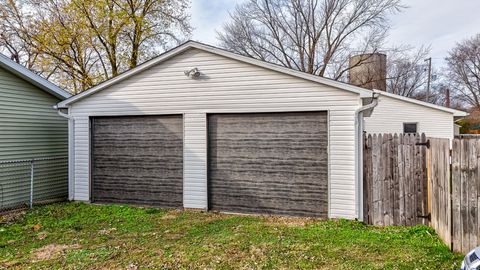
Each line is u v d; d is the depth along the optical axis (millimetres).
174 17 17766
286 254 4523
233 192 7215
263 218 6637
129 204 8031
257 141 7047
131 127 8031
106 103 8109
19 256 4605
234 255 4520
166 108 7641
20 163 8508
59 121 9789
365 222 6203
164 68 7641
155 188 7820
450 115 15016
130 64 17234
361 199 6219
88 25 16109
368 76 21484
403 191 5965
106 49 16969
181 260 4359
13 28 15461
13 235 5688
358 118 6270
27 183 8703
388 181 6066
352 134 6320
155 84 7715
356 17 21578
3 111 8086
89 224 6367
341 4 21875
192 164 7445
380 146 6133
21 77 8492
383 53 21641
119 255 4582
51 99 9531
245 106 7035
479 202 4027
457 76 32969
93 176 8352
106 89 8102
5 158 8117
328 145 6492
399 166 6004
